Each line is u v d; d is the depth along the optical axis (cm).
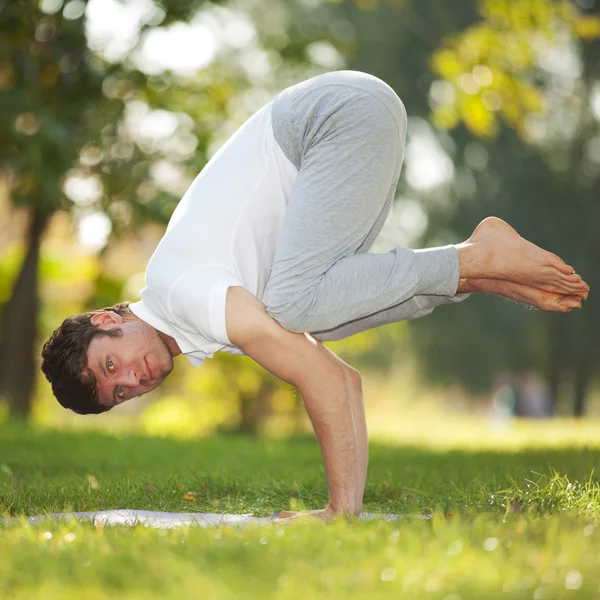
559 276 453
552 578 291
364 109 452
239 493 602
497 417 4069
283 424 2936
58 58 1495
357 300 434
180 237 453
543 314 3181
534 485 531
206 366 2725
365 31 2764
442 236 2981
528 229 3020
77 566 320
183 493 603
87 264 2338
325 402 441
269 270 467
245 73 2078
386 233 3002
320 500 582
